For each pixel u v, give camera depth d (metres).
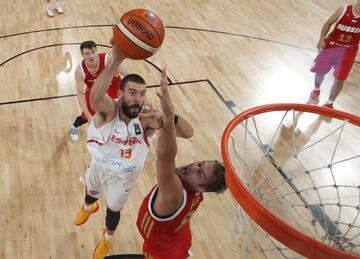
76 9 7.16
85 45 3.24
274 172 3.66
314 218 3.18
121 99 2.33
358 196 3.49
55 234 3.07
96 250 2.82
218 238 3.10
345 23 4.30
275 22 7.18
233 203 3.43
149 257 2.26
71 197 3.40
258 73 5.49
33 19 6.69
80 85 3.43
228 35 6.56
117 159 2.46
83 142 4.04
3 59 5.43
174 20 6.98
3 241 2.98
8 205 3.28
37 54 5.60
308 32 6.86
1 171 3.61
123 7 7.37
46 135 4.08
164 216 1.90
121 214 3.28
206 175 1.81
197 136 4.20
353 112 4.80
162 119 1.50
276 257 2.94
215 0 8.03
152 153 3.94
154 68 5.41
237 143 4.03
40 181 3.54
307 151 4.05
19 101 4.57
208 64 5.62
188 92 4.95
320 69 4.60
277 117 4.57
